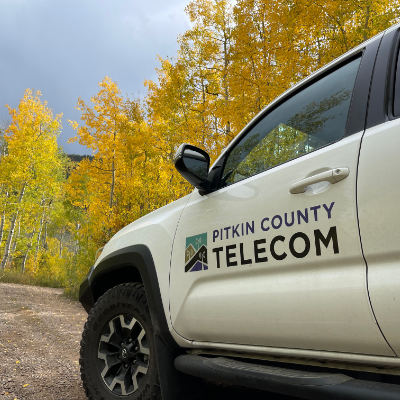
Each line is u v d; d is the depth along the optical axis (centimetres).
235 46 1096
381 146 141
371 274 135
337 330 142
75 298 1373
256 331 172
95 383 256
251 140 218
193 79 1506
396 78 152
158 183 1628
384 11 872
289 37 964
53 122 2852
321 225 153
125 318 253
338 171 150
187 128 1499
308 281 154
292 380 153
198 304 203
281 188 175
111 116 1788
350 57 179
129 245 266
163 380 216
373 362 135
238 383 177
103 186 1786
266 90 997
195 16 1425
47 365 427
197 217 220
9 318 797
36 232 3170
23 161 2731
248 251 182
